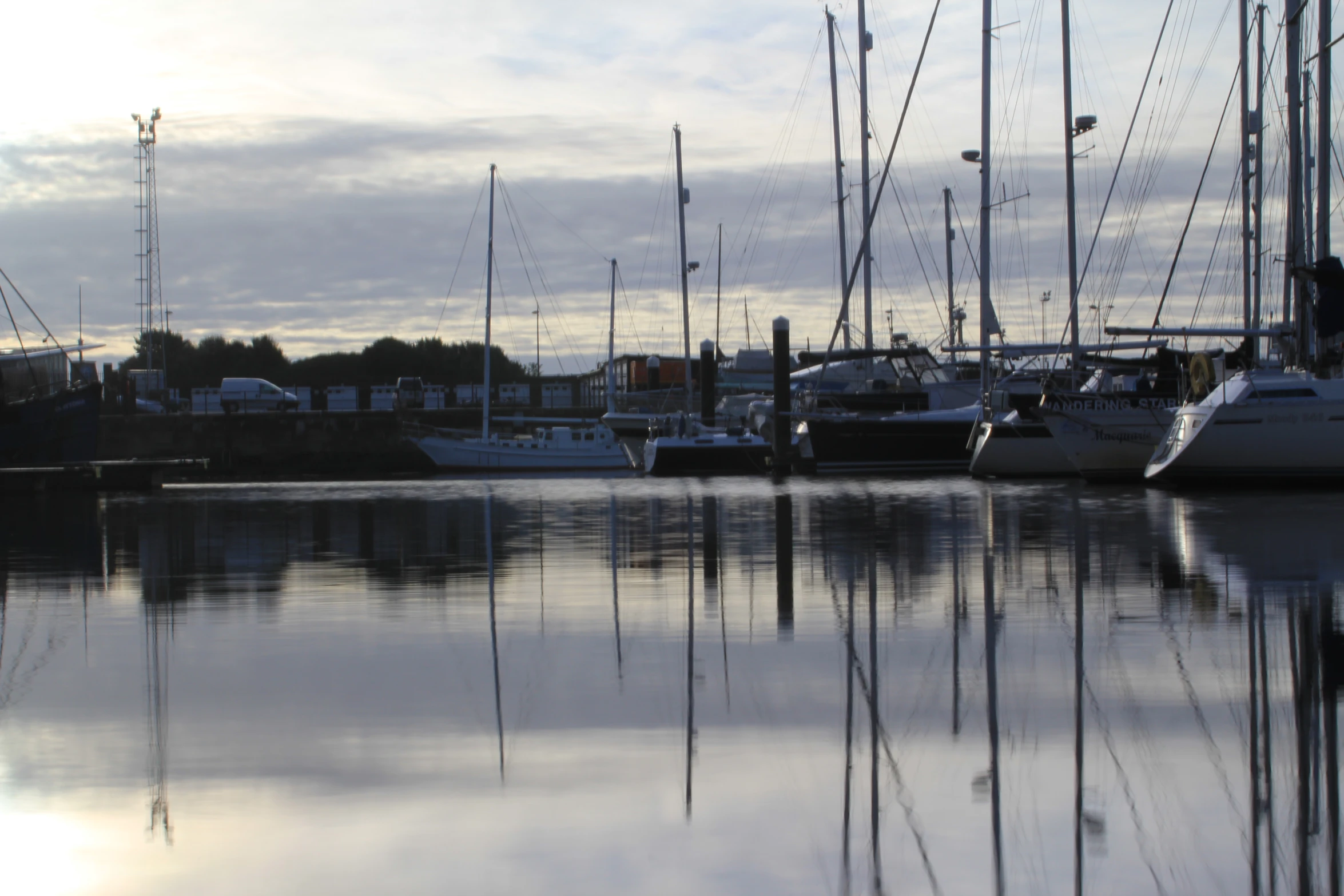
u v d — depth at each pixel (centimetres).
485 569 1254
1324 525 1567
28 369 3303
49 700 653
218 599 1040
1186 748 535
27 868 409
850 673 703
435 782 499
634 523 1864
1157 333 2581
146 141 7281
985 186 3328
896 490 2808
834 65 4650
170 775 512
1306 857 412
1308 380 2355
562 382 8562
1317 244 2491
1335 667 694
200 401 7438
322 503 2592
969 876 399
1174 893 385
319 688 678
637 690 668
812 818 453
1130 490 2559
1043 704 618
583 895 385
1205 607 910
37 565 1328
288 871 405
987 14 3291
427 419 7038
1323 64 2361
